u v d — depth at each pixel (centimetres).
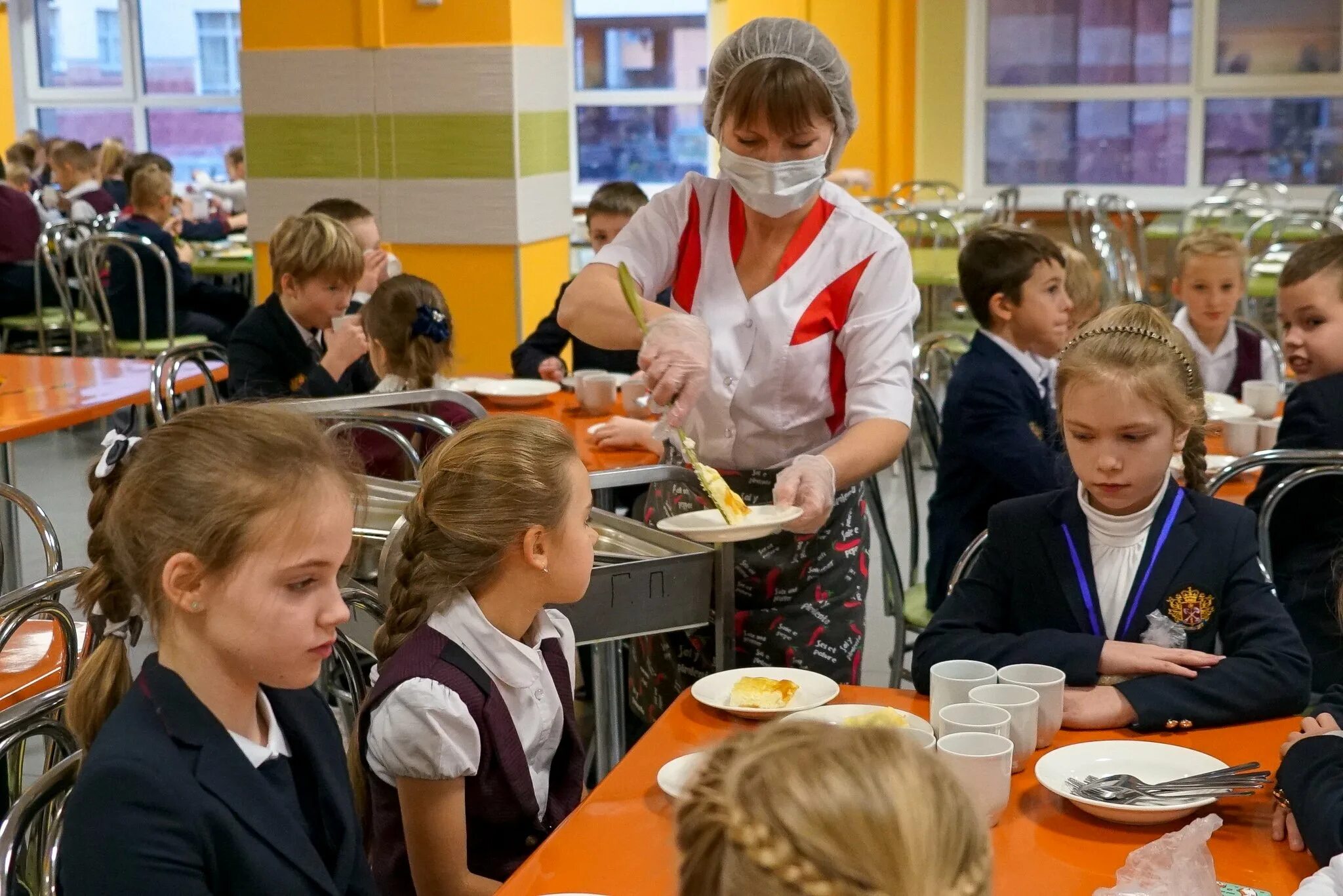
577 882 125
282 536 120
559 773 170
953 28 800
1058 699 154
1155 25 781
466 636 157
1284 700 162
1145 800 136
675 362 191
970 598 184
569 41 873
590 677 311
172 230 744
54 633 228
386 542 191
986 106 818
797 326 205
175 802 115
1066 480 273
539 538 156
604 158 891
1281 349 407
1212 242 367
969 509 282
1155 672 164
